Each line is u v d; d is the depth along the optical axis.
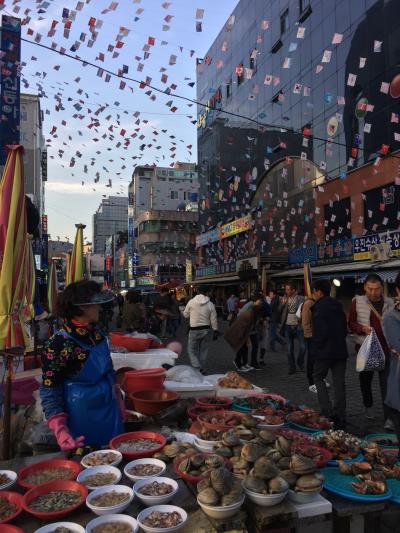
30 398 4.39
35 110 42.56
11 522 1.94
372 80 17.39
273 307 12.63
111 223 118.19
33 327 6.57
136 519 1.92
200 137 39.12
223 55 33.97
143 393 3.50
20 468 2.49
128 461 2.57
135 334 5.12
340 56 19.50
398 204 16.22
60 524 1.87
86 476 2.28
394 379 3.31
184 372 4.21
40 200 49.81
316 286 5.70
